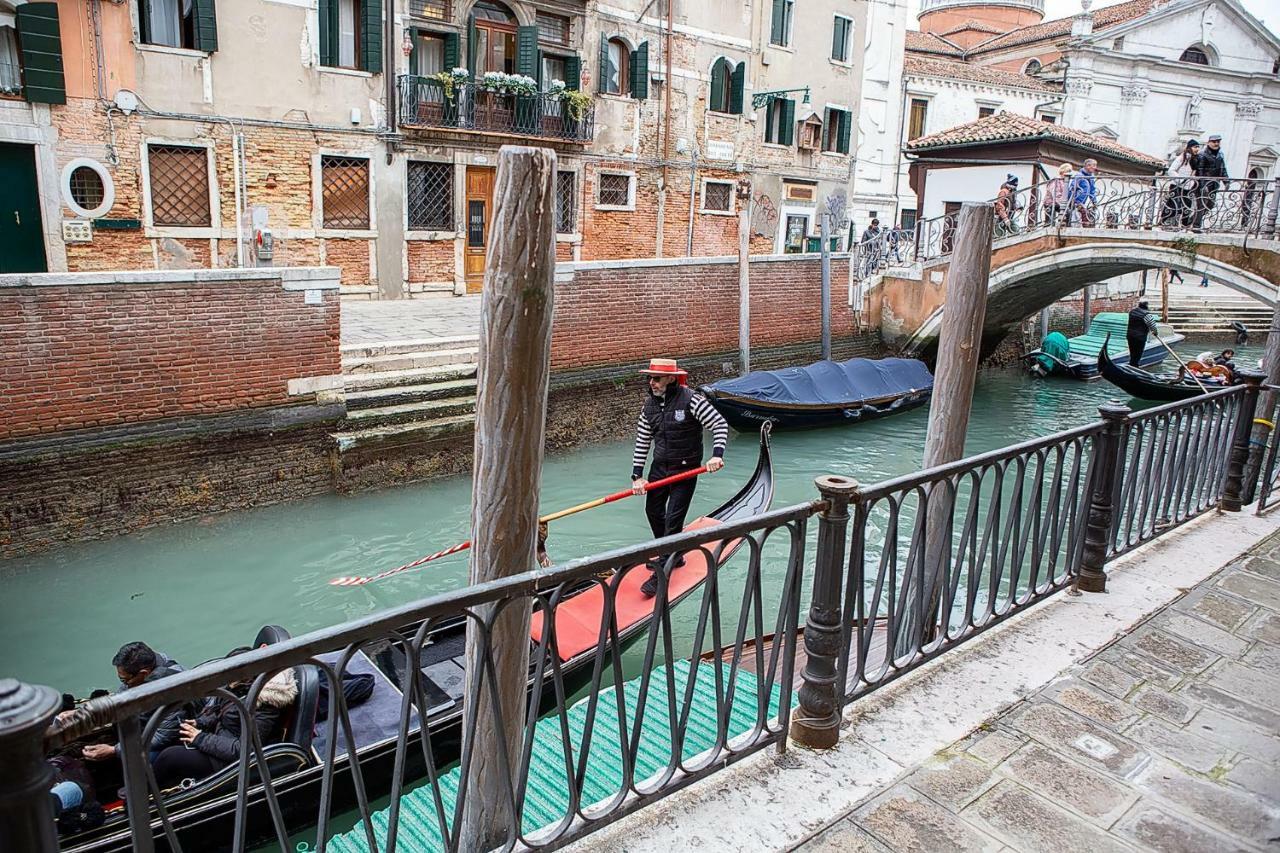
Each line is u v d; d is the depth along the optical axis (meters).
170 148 12.93
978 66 29.61
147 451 8.80
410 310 14.05
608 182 18.31
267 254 13.77
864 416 14.77
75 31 11.74
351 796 4.28
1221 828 2.77
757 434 13.98
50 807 1.51
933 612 4.08
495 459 2.63
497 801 2.85
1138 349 17.52
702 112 19.45
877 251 18.61
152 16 12.55
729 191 20.47
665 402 6.47
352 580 6.18
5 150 11.70
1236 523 5.48
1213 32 29.52
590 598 5.88
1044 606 4.27
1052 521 4.23
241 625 7.18
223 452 9.27
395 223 15.11
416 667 2.12
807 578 8.17
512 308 2.52
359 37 14.36
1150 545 5.09
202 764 3.85
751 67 20.23
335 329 9.88
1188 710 3.42
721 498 10.82
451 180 15.74
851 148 23.11
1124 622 4.12
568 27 16.97
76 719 1.53
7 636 6.86
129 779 1.66
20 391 8.09
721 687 2.86
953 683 3.56
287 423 9.62
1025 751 3.12
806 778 2.94
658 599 2.56
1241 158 31.22
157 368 8.82
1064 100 28.66
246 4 13.07
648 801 2.72
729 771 2.96
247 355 9.35
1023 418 16.45
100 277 8.36
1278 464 6.76
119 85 12.19
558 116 16.72
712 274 14.77
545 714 5.11
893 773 2.98
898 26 23.86
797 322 16.80
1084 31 28.06
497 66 16.25
